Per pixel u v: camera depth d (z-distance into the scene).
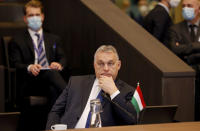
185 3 11.16
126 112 6.91
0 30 13.26
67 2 12.44
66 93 7.81
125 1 19.30
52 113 7.69
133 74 10.00
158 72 9.27
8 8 13.76
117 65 7.41
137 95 7.01
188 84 9.43
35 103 10.62
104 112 7.16
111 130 4.47
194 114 9.53
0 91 10.34
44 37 11.51
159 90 9.26
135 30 10.75
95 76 7.76
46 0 13.31
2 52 11.70
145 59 9.62
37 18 11.27
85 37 11.72
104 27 10.90
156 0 18.50
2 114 5.60
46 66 11.28
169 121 6.37
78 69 12.05
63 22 12.63
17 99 11.09
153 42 10.33
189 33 11.18
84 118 7.35
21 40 11.32
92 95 7.55
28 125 10.83
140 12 18.75
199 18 11.27
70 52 12.41
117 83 7.47
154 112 6.24
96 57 7.36
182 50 10.81
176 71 9.27
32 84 10.84
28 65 10.84
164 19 12.02
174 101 9.29
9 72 11.38
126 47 10.18
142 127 4.68
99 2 11.93
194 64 10.70
